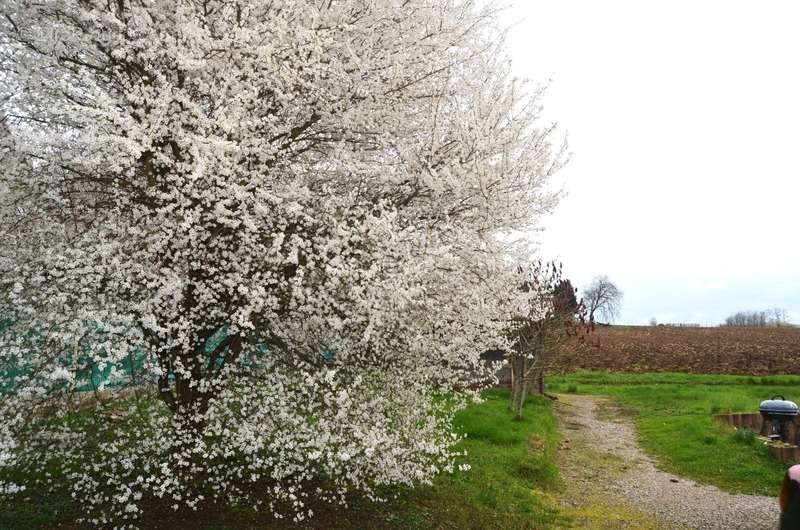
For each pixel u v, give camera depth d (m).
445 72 7.54
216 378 6.33
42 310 5.92
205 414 5.91
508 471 10.03
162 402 6.43
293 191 6.28
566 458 12.63
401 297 5.87
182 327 5.62
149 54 5.99
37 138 5.31
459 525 7.19
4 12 6.19
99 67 6.68
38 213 6.24
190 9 6.38
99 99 5.38
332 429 6.32
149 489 6.73
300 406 6.23
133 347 5.53
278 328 6.61
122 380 6.11
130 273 5.76
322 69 6.67
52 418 6.33
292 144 6.87
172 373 6.48
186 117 6.07
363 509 7.21
